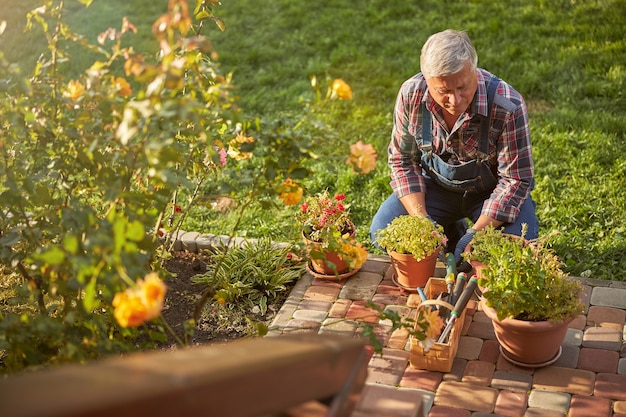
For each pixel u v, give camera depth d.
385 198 4.73
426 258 3.53
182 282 3.88
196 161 2.94
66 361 2.16
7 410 0.82
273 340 1.42
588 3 6.89
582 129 5.21
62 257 1.73
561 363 3.08
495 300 2.89
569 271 3.89
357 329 3.40
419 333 2.61
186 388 0.96
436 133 3.68
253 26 7.30
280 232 4.41
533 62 6.08
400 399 1.79
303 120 2.44
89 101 2.36
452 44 3.15
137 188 3.08
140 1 7.93
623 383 2.94
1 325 2.18
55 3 7.77
